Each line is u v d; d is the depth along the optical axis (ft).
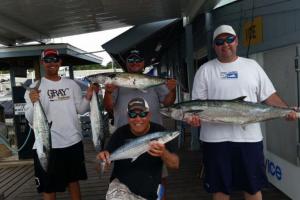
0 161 16.12
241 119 6.49
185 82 21.20
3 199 10.73
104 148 6.45
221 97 6.77
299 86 8.22
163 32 19.86
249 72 6.70
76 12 15.23
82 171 8.19
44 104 7.75
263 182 6.88
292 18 8.84
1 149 17.31
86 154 17.37
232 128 6.73
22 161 15.90
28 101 7.73
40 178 7.86
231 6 11.75
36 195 11.35
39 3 12.84
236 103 6.46
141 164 6.17
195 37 17.98
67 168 7.99
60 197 10.84
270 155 10.23
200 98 7.01
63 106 7.88
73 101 8.06
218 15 12.64
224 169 6.80
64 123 7.87
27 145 16.26
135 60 7.70
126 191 6.00
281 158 9.45
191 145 16.51
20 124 16.22
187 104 6.65
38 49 16.71
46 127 7.06
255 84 6.72
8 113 30.50
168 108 6.77
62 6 13.69
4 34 18.63
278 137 9.57
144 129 6.21
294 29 8.71
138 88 7.30
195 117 6.59
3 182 13.24
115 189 6.00
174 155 5.99
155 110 7.72
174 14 18.10
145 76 7.28
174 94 7.61
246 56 10.41
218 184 6.89
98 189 11.48
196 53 18.10
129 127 6.44
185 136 18.97
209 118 6.57
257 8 10.26
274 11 9.49
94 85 7.24
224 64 6.78
